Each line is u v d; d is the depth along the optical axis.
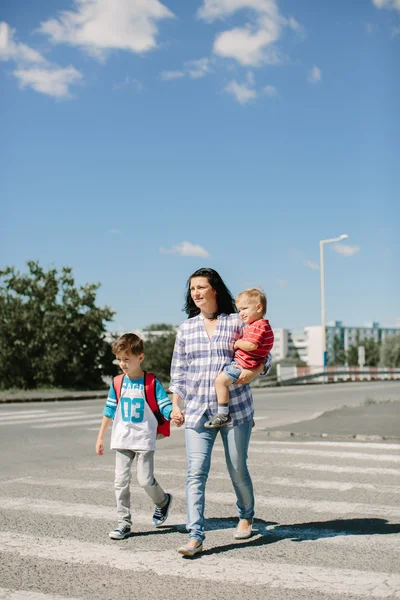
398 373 50.16
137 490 7.03
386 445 10.57
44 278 31.97
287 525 5.56
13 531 5.32
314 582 4.11
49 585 4.05
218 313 5.04
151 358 69.31
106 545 4.93
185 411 4.91
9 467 8.63
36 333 31.00
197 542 4.68
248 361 4.79
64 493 6.87
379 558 4.62
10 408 19.17
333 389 31.52
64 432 12.77
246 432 4.93
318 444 10.68
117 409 5.27
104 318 32.09
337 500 6.55
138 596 3.86
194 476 4.79
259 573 4.29
